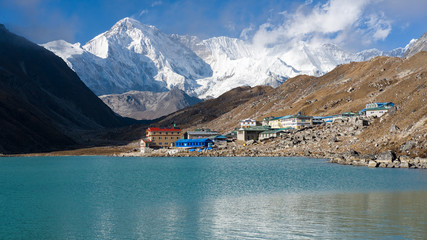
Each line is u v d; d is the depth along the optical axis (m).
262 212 60.16
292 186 86.12
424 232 48.03
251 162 157.25
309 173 110.31
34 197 78.38
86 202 71.81
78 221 57.28
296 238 46.94
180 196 76.62
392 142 139.88
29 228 53.94
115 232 51.56
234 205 66.19
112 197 77.00
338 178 97.62
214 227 52.59
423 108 142.88
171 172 126.94
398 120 151.62
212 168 137.00
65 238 49.38
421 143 127.38
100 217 59.56
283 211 60.44
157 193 81.00
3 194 82.62
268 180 97.88
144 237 49.12
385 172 107.88
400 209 60.09
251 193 78.19
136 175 119.75
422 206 62.22
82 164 180.00
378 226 50.75
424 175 100.06
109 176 118.56
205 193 79.69
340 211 59.44
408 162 119.94
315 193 76.06
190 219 57.19
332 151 167.25
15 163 195.62
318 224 52.41
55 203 71.31
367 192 75.75
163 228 52.78
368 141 154.38
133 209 64.88
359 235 47.25
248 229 51.16
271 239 46.88
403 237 46.22
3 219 58.97
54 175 125.44
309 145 190.62
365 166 126.00
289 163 145.25
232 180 100.12
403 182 88.31
